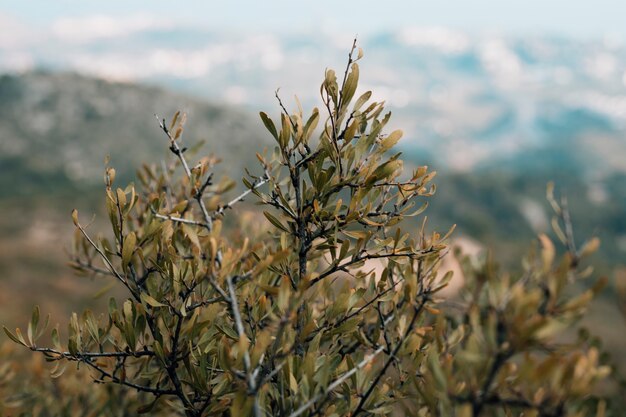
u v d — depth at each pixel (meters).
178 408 2.22
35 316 2.16
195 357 2.28
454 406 1.46
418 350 2.09
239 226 3.20
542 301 1.42
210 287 2.23
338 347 2.54
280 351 2.03
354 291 2.24
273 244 3.14
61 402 3.65
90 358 2.30
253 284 2.31
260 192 2.38
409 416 1.96
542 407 1.36
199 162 2.48
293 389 1.84
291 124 2.27
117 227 2.26
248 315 2.18
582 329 1.79
